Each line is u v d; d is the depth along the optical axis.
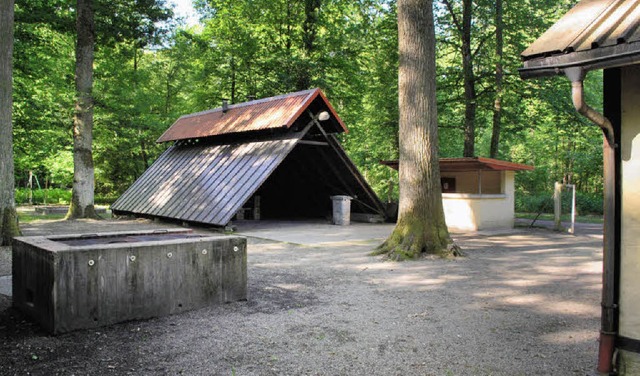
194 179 17.16
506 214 16.91
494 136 22.50
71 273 4.85
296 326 5.23
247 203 21.36
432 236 10.10
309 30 25.80
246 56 25.12
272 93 25.81
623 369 3.57
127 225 15.77
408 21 10.14
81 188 18.20
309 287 7.22
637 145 3.49
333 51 25.28
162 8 18.62
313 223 18.48
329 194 20.83
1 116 10.71
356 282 7.60
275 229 15.92
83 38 17.52
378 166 28.98
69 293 4.85
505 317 5.64
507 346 4.63
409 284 7.48
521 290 7.07
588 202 25.16
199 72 26.33
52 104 18.45
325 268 8.80
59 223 16.56
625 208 3.56
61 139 21.94
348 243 12.44
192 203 15.75
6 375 3.81
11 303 5.99
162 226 15.39
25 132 19.19
